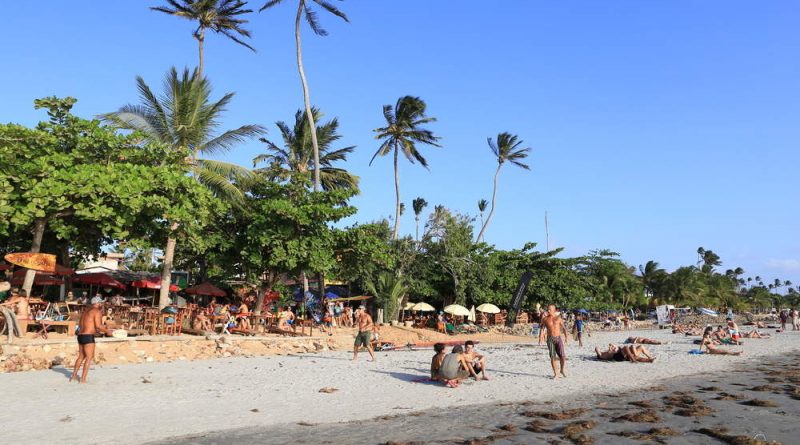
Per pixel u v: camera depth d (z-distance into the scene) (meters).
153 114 27.34
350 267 31.14
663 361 20.41
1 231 17.09
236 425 8.98
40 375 13.29
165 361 17.31
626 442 7.96
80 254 25.86
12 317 15.20
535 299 49.53
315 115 42.62
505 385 13.99
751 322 68.38
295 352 21.80
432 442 7.93
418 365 18.08
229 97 28.39
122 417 9.30
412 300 45.31
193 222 20.16
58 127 19.22
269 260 26.50
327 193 28.48
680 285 87.19
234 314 26.45
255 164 45.19
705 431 8.62
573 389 13.45
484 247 47.22
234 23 31.55
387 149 48.97
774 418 9.80
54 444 7.52
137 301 32.56
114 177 18.00
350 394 12.30
